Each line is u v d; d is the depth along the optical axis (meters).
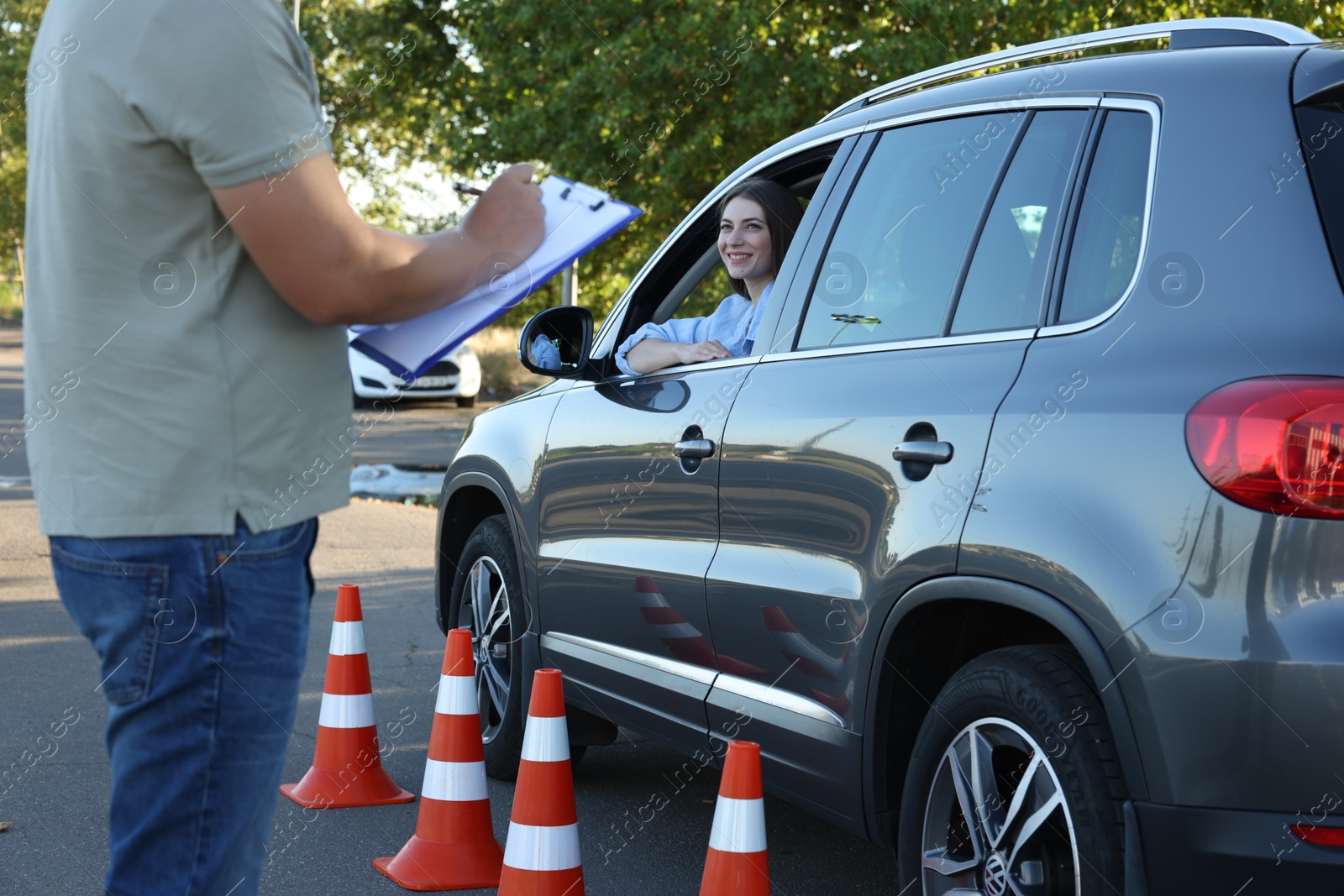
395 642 6.70
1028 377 2.48
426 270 1.57
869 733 2.75
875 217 3.14
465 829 3.63
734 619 3.17
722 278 4.28
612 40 17.73
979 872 2.54
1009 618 2.74
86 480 1.55
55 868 3.67
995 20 15.55
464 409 20.23
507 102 20.22
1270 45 2.51
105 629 1.58
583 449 3.90
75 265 1.52
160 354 1.53
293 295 1.52
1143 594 2.16
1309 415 2.03
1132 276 2.39
